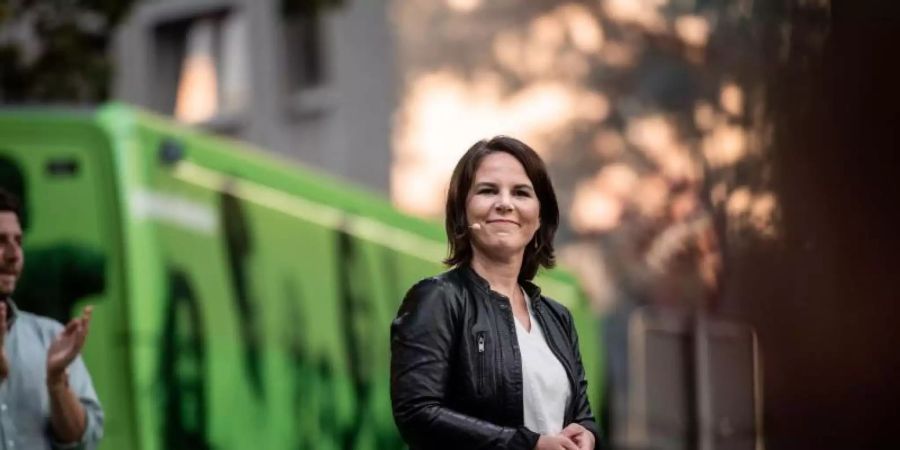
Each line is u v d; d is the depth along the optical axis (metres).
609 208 31.22
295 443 11.51
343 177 28.72
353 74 28.89
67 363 7.22
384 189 29.20
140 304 10.27
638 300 27.05
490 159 5.74
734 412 12.74
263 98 28.78
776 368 11.35
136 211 10.37
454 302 5.56
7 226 7.52
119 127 10.41
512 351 5.56
